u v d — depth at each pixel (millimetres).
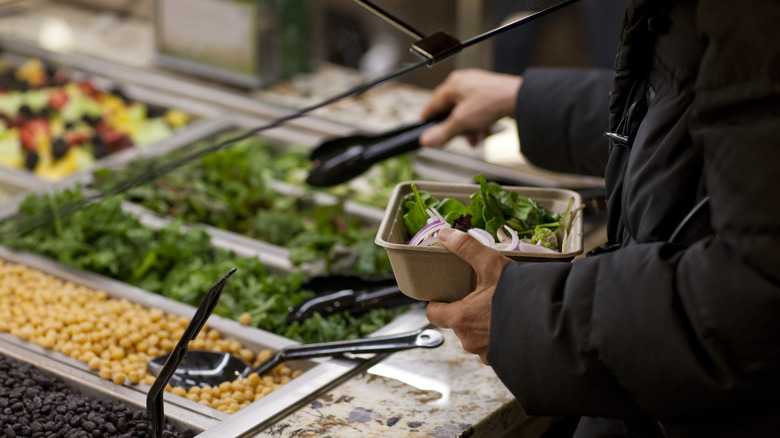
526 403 1004
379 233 1082
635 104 1051
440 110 1971
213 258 1835
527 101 1713
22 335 1475
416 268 1072
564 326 938
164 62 2492
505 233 1133
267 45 2320
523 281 984
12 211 1901
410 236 1159
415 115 2303
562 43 3533
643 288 899
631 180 1013
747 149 815
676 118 961
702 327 863
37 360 1405
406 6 1345
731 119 841
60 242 1749
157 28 2461
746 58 827
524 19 1147
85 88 2467
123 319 1557
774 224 800
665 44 978
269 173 2168
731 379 866
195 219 1977
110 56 2535
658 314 884
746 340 843
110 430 1226
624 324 902
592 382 937
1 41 2600
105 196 1750
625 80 1056
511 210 1175
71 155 2234
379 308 1521
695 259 882
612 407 954
